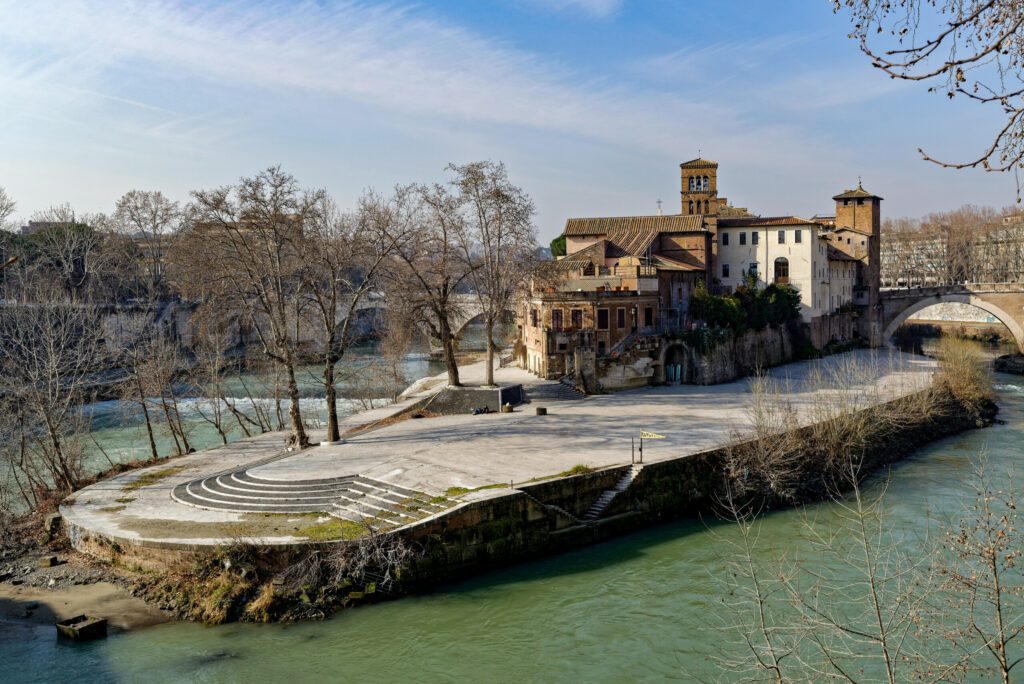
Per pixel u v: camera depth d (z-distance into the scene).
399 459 49.97
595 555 42.47
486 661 31.00
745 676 27.86
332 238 57.31
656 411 66.00
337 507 42.41
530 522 42.66
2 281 87.44
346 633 33.59
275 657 31.64
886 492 49.44
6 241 95.06
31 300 76.50
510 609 35.69
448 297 73.44
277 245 51.16
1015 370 105.38
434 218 68.75
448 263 69.44
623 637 32.34
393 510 41.38
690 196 124.44
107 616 34.91
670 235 97.56
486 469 47.44
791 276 102.44
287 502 43.16
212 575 36.62
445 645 32.38
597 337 79.62
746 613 32.50
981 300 116.19
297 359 58.59
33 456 58.34
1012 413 77.25
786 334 99.25
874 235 123.19
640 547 43.41
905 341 135.62
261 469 48.41
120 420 76.38
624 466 47.88
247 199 48.62
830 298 112.19
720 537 40.78
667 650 30.94
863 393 70.88
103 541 39.62
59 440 56.78
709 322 86.12
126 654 31.83
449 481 44.97
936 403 68.44
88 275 108.44
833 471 52.16
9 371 61.53
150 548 38.09
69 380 70.50
